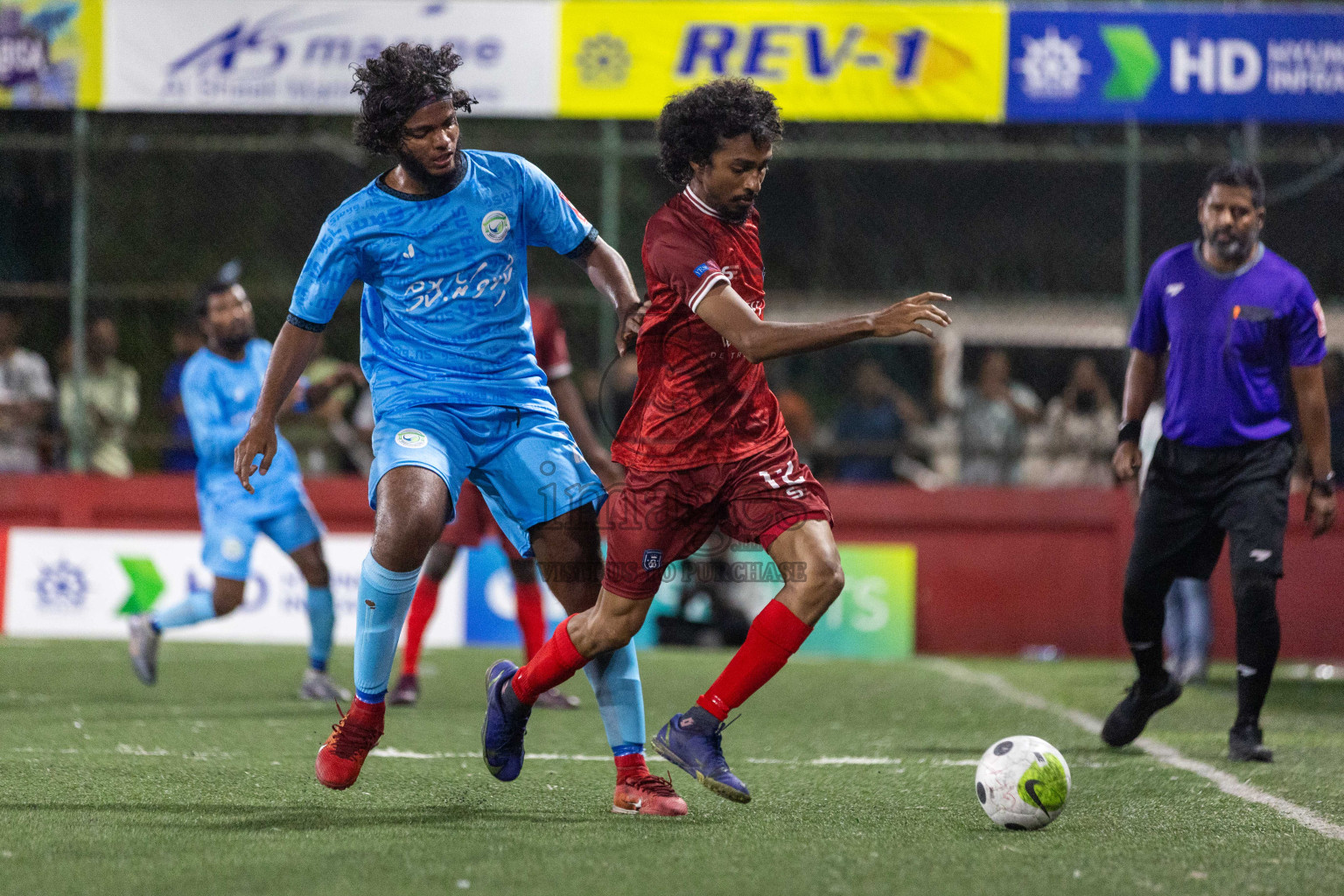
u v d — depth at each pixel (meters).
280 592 37.44
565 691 27.97
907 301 12.77
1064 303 45.16
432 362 14.88
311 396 25.50
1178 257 19.53
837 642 37.53
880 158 37.34
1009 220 46.38
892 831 13.84
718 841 13.22
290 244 44.78
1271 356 19.08
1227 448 18.94
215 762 17.86
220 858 12.33
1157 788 16.61
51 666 30.41
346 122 43.31
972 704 26.31
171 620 25.78
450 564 25.08
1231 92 35.19
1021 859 12.54
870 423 39.62
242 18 36.34
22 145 38.19
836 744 20.73
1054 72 35.34
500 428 14.92
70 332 38.59
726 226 14.04
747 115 13.52
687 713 14.12
